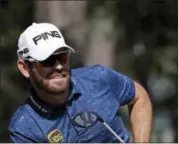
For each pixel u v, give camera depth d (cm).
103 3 2933
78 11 2753
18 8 3616
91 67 1248
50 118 1184
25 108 1194
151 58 3155
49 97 1170
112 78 1241
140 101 1273
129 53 3178
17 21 3647
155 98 3784
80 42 2855
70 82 1195
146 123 1255
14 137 1190
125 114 3288
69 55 1158
